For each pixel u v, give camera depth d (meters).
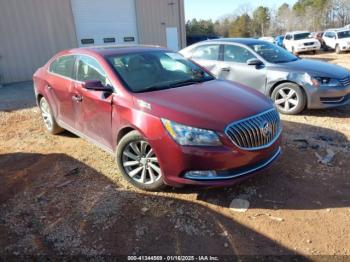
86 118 4.12
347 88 5.74
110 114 3.61
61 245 2.70
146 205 3.22
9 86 11.86
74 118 4.44
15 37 12.58
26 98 9.23
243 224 2.88
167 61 4.31
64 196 3.45
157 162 3.25
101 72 3.86
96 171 4.01
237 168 3.04
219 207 3.14
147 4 16.44
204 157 2.91
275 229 2.79
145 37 16.69
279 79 5.98
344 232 2.72
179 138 2.95
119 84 3.58
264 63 6.26
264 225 2.85
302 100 5.86
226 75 6.73
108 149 3.89
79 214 3.12
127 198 3.36
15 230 2.92
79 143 5.02
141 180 3.46
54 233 2.85
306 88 5.73
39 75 5.39
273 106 3.54
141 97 3.35
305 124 5.48
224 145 2.92
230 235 2.75
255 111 3.21
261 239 2.69
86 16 14.33
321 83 5.67
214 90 3.66
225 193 3.37
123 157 3.53
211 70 6.98
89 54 4.15
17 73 12.84
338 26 56.12
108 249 2.64
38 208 3.25
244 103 3.32
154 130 3.09
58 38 13.66
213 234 2.77
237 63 6.61
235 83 4.17
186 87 3.74
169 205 3.20
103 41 15.09
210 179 2.99
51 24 13.38
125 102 3.41
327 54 21.66
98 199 3.36
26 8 12.68
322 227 2.79
